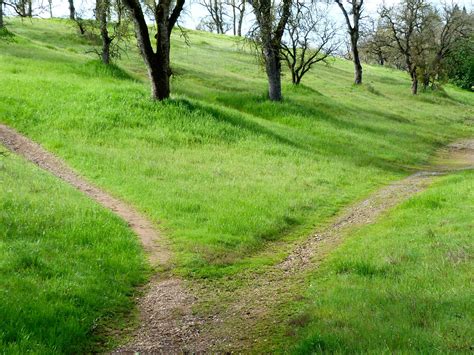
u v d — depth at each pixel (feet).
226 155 71.10
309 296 28.78
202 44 226.79
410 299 24.59
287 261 38.17
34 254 31.17
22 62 115.55
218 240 40.78
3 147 64.18
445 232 37.81
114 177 57.11
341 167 74.95
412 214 45.80
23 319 23.56
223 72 167.84
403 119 145.59
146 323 27.30
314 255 38.81
